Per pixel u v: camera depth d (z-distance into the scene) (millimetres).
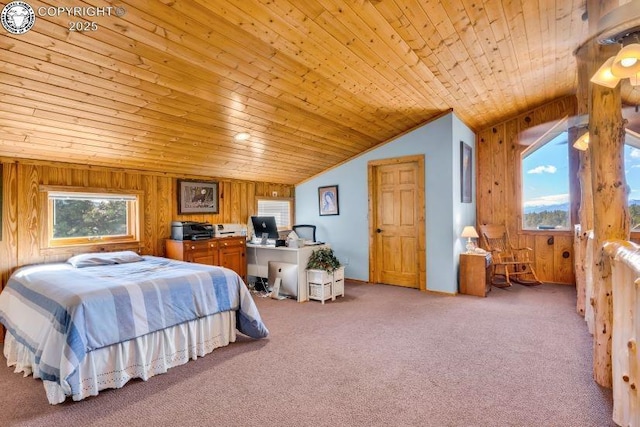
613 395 2008
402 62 3303
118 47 2330
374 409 2076
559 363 2662
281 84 3270
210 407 2117
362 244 5754
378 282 5660
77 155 3547
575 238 4613
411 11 2605
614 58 1846
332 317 3852
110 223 4195
